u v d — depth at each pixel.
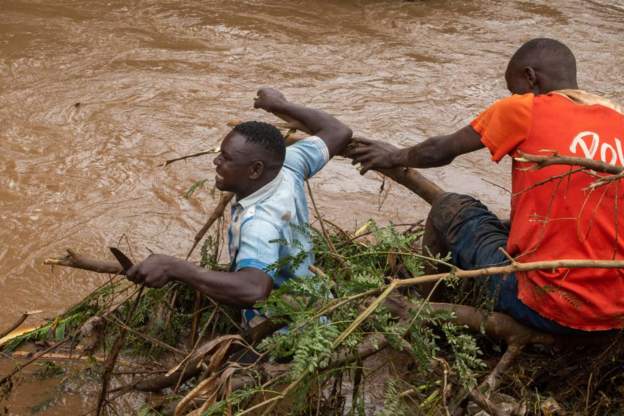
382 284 2.93
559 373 3.30
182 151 5.34
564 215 3.03
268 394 3.07
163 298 3.52
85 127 5.59
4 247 4.17
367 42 7.63
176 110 5.95
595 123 3.13
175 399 3.12
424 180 3.89
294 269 3.09
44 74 6.43
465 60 7.34
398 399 2.81
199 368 3.11
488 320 3.20
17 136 5.41
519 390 3.27
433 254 3.61
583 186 3.04
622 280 3.02
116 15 7.84
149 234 4.39
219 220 3.72
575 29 8.34
